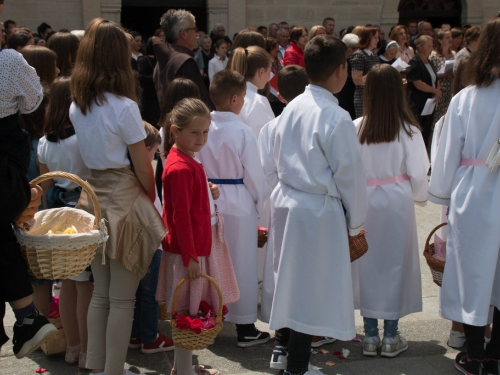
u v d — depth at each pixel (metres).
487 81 3.20
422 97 8.03
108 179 2.98
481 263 3.21
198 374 3.33
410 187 3.71
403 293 3.69
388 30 12.45
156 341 3.62
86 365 3.10
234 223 3.70
